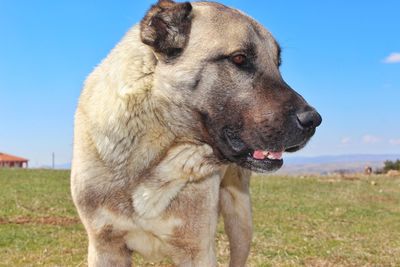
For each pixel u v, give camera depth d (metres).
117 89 1.00
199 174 1.02
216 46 0.97
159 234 1.04
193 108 0.98
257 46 0.99
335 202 3.52
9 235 1.94
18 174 4.52
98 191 1.02
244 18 1.01
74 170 1.06
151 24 0.96
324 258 1.77
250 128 0.96
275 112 0.95
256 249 1.86
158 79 0.97
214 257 1.08
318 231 2.36
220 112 0.97
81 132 1.05
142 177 1.01
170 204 1.03
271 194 3.77
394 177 5.47
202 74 0.97
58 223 2.25
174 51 0.97
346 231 2.41
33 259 1.62
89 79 1.09
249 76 0.97
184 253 1.06
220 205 1.29
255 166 0.99
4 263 1.56
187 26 0.98
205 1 1.07
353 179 5.20
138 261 1.67
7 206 2.60
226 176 1.26
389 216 3.02
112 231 1.04
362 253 1.88
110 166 1.01
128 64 1.00
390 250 1.96
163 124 0.98
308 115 0.96
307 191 4.10
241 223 1.29
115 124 1.00
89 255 1.08
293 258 1.74
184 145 1.00
